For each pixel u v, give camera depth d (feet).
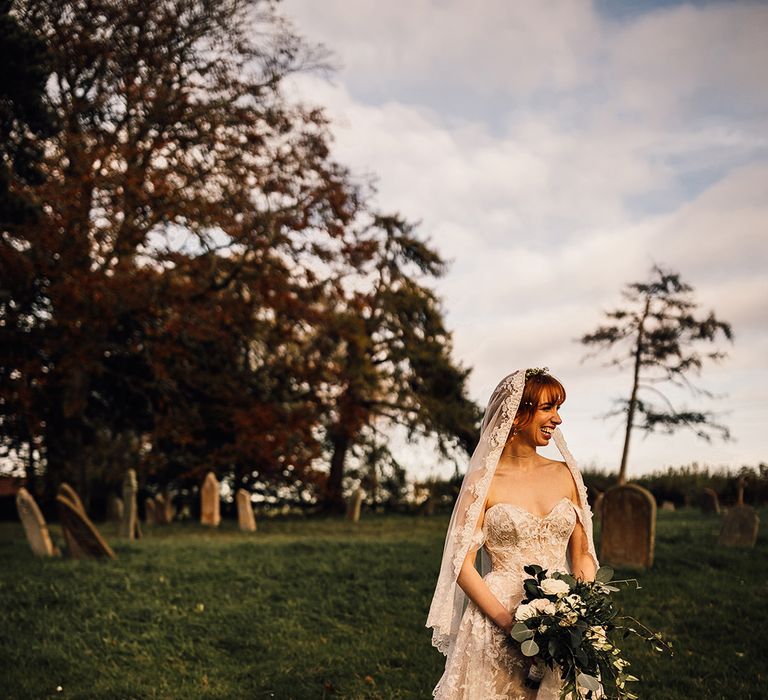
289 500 122.21
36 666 28.09
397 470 120.78
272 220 100.17
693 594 37.50
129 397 105.81
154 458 102.68
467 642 15.28
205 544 57.36
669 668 26.78
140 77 96.84
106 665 28.58
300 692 25.49
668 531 61.21
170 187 96.48
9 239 87.30
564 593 14.17
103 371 98.17
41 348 93.25
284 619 34.53
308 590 39.52
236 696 25.45
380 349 123.75
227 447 105.81
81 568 44.29
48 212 87.66
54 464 97.35
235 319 104.17
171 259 96.17
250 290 103.40
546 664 14.24
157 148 98.84
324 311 109.91
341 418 113.80
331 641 31.32
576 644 13.66
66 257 88.99
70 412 92.84
